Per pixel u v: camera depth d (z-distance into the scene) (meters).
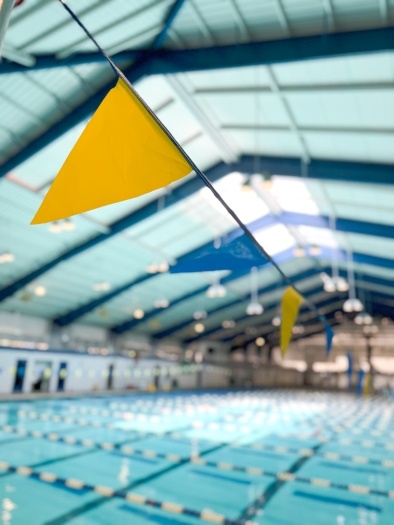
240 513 4.43
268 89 6.65
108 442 7.94
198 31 6.06
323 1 4.77
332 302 25.33
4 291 13.98
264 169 9.44
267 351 34.28
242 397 21.67
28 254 12.77
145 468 6.14
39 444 7.41
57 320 18.00
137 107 1.86
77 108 7.69
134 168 1.75
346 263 17.11
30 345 16.70
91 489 4.96
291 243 16.12
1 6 1.57
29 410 12.29
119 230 12.08
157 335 24.20
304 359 32.66
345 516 4.45
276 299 22.78
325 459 7.40
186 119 8.70
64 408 13.16
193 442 8.35
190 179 10.99
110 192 1.66
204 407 15.22
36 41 5.70
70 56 6.06
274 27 5.50
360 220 11.52
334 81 5.90
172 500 4.74
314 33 5.35
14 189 9.32
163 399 18.06
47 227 11.46
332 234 13.76
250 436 9.42
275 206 12.30
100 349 20.41
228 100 7.49
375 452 8.17
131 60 6.85
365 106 6.22
